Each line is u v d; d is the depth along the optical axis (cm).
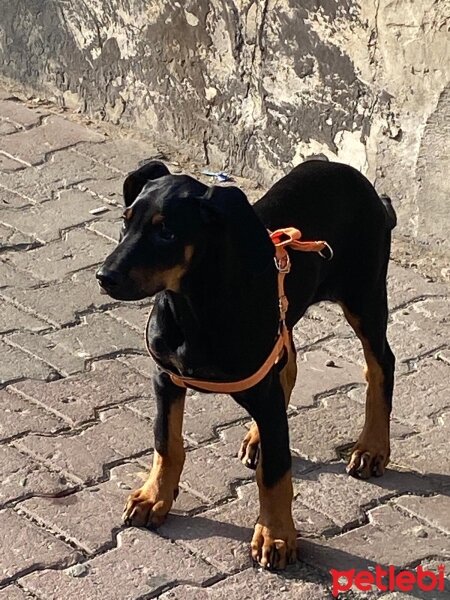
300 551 186
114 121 329
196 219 165
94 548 185
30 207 285
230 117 302
